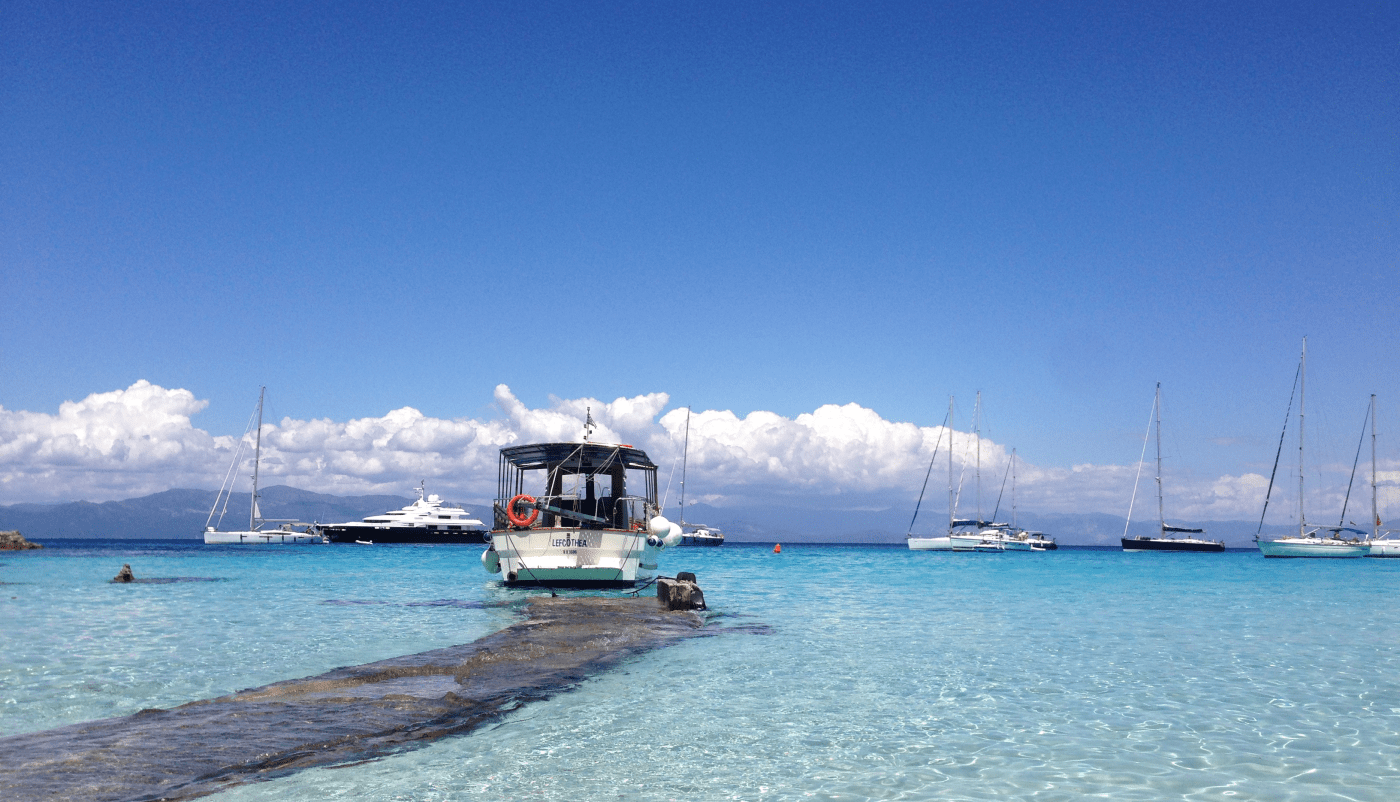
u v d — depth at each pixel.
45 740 7.91
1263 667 13.29
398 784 6.97
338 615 20.30
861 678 12.07
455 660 12.47
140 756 7.42
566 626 16.67
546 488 29.80
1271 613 22.41
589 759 7.87
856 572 47.28
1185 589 32.75
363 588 30.06
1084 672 12.70
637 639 15.20
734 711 9.94
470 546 114.12
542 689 10.86
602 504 29.22
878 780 7.36
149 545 140.62
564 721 9.33
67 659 13.48
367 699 9.86
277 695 10.03
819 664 13.22
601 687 11.21
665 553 95.00
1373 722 9.60
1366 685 11.81
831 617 20.45
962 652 14.63
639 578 29.34
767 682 11.71
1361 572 50.62
